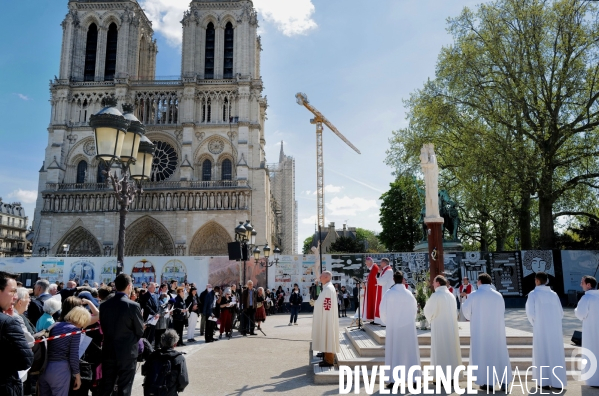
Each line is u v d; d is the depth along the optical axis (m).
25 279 50.03
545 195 41.66
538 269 42.38
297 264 49.44
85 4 82.69
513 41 43.97
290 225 130.38
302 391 12.63
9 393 6.89
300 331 29.42
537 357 12.38
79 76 81.81
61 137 78.06
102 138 12.52
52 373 8.84
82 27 83.00
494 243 71.38
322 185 108.00
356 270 47.06
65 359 9.02
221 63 81.69
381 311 12.98
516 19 44.00
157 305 18.33
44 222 74.69
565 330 23.39
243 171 76.00
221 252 75.00
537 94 42.72
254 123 79.38
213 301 24.89
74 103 80.19
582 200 43.34
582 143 42.88
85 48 82.94
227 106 80.44
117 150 12.73
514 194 44.03
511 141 43.78
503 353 12.15
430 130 49.69
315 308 15.04
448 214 33.94
